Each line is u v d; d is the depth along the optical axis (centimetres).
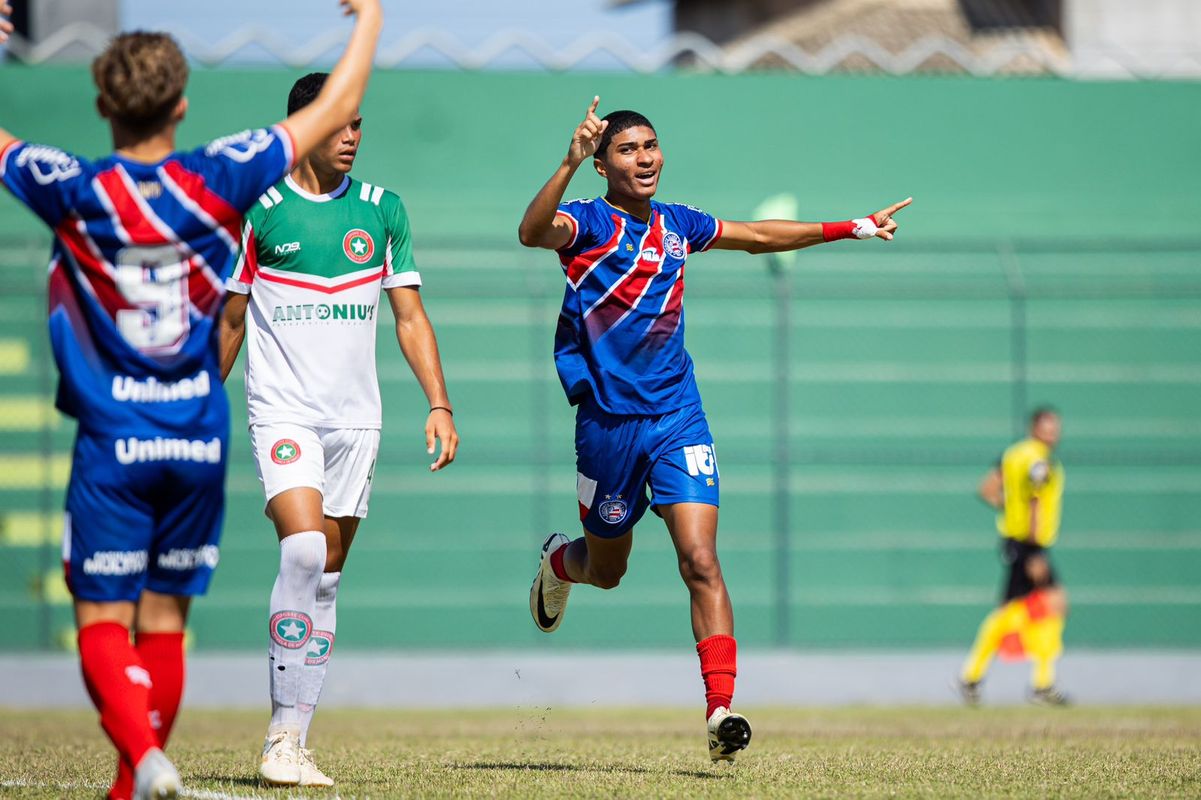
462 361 6519
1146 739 2803
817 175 6956
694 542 1984
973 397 6712
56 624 6172
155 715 1512
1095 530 6662
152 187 1433
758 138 6938
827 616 6512
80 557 1448
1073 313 6769
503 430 6512
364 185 2034
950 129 7012
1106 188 7050
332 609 2038
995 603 6544
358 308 2000
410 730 3422
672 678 5550
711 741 1900
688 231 2092
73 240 1430
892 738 2867
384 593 6356
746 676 5547
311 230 1967
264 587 6256
